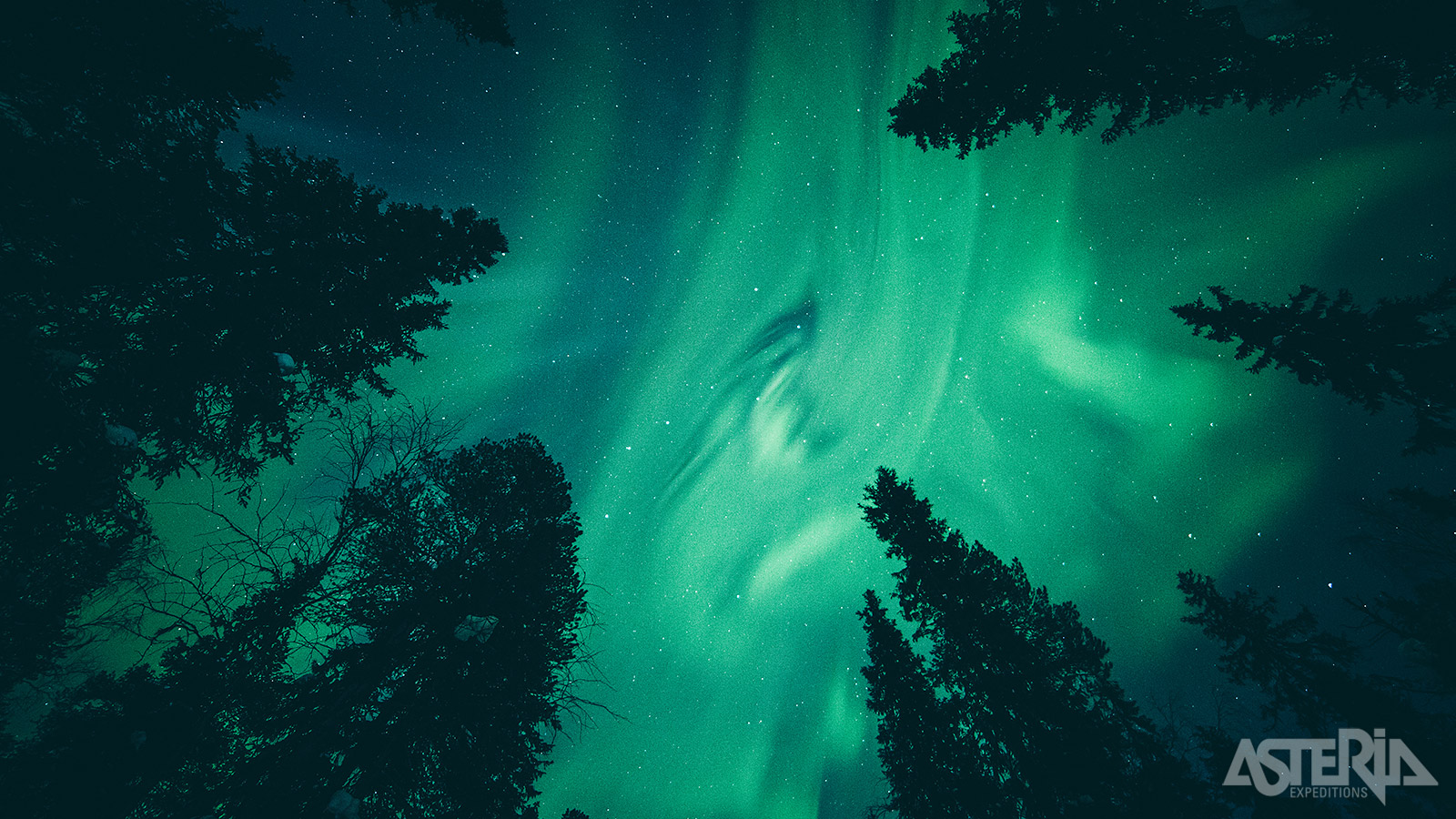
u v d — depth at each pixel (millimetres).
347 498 6359
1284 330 8133
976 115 7059
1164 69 6332
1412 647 6340
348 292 5715
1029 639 9375
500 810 6613
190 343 4984
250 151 5250
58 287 4262
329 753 5828
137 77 4531
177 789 5109
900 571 10273
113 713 5070
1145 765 7715
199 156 4973
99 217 4328
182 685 4969
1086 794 7328
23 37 3953
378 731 6078
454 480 7812
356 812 4562
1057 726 8227
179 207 4734
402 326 6137
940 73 6949
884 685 9312
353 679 6047
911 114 7172
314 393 6184
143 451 4914
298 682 5793
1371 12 5254
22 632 4473
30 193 4055
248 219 5215
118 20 4168
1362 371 7473
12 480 3902
